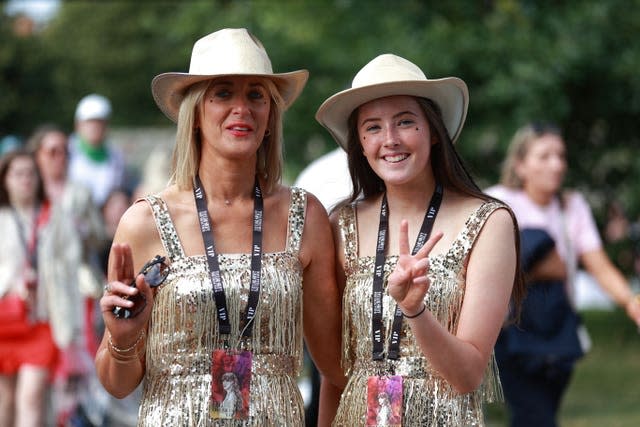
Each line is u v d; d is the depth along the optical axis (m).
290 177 14.29
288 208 4.68
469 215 4.56
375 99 4.60
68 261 8.72
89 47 39.19
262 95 4.54
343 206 4.84
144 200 4.59
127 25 39.28
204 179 4.63
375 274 4.59
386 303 4.53
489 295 4.44
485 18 13.87
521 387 7.11
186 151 4.57
